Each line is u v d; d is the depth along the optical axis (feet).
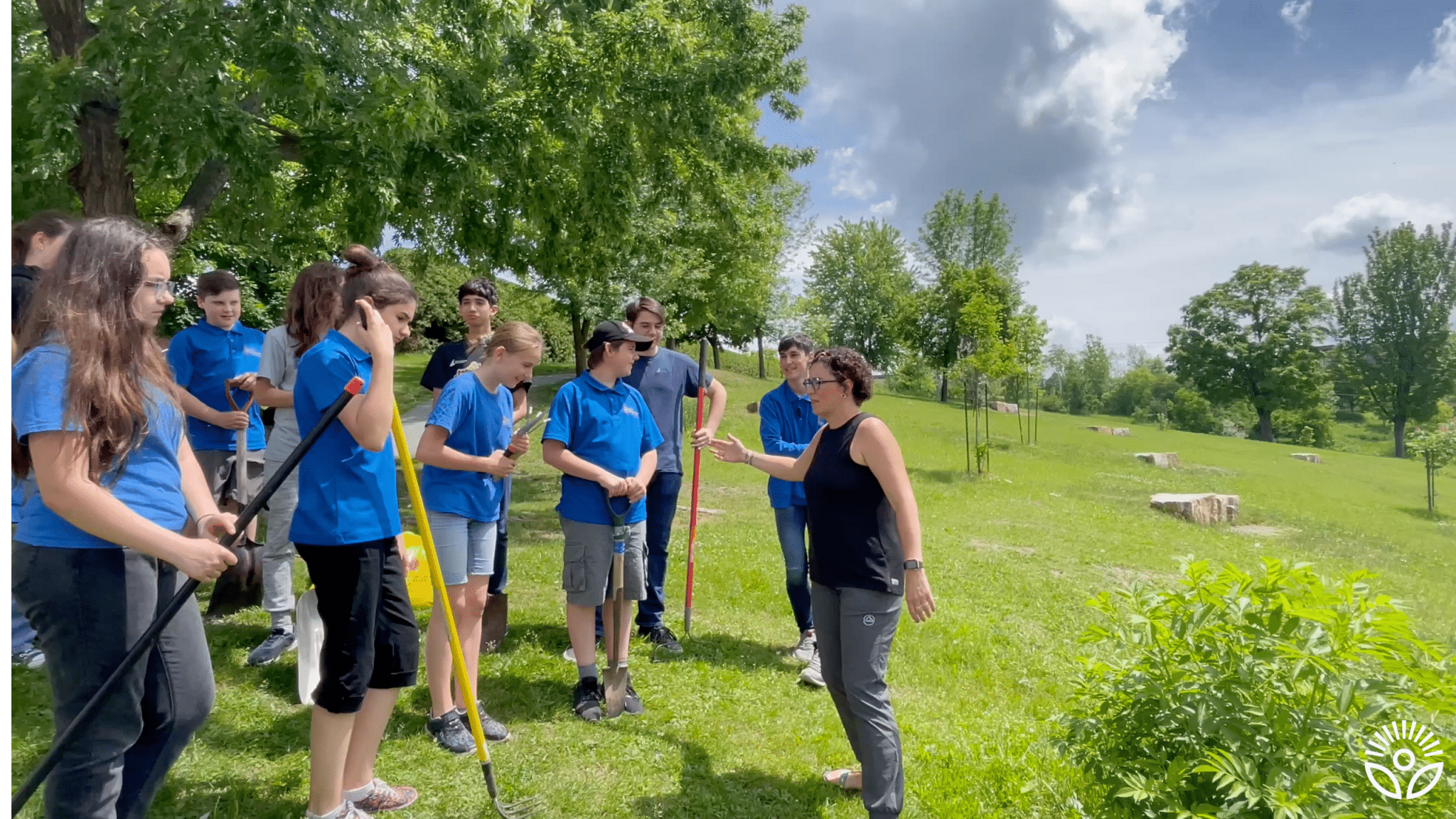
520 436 12.87
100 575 6.84
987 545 36.17
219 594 16.84
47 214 10.34
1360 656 8.56
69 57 23.31
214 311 16.34
